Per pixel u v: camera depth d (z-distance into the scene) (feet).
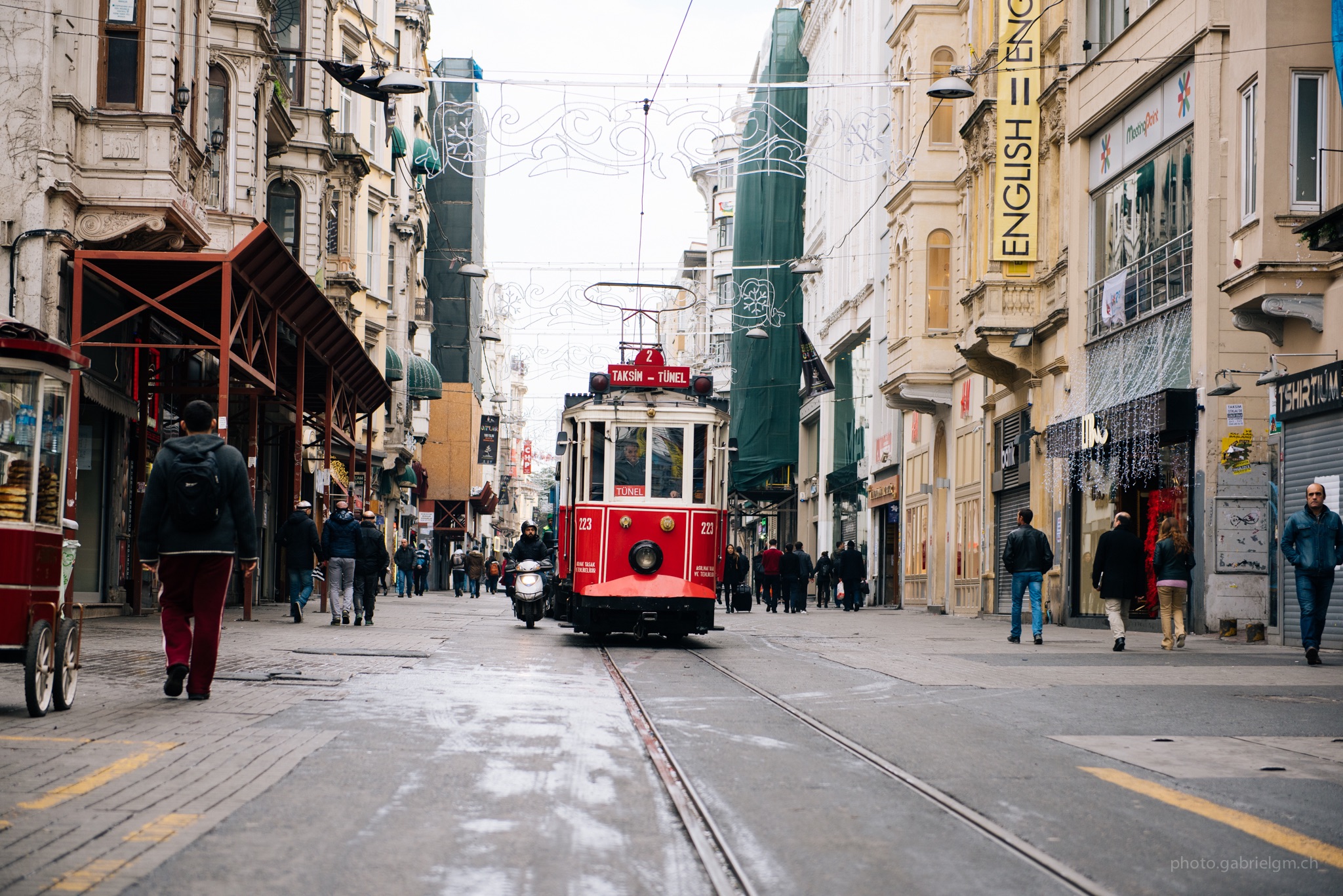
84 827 20.04
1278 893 17.84
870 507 156.04
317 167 124.98
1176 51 74.08
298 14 124.77
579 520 63.67
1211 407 69.46
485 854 19.19
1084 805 23.53
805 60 202.08
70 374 32.58
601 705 37.09
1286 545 51.93
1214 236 70.08
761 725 33.78
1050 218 95.76
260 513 101.40
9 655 30.58
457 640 63.93
